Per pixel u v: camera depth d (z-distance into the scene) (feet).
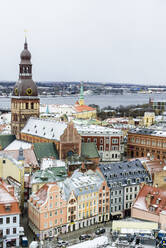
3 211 371.56
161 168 523.70
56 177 477.77
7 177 498.69
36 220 402.31
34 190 456.86
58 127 629.51
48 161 539.70
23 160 510.99
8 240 374.02
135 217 425.28
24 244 377.50
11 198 385.70
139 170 501.56
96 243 365.20
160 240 379.35
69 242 391.24
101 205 452.35
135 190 486.38
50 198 400.26
